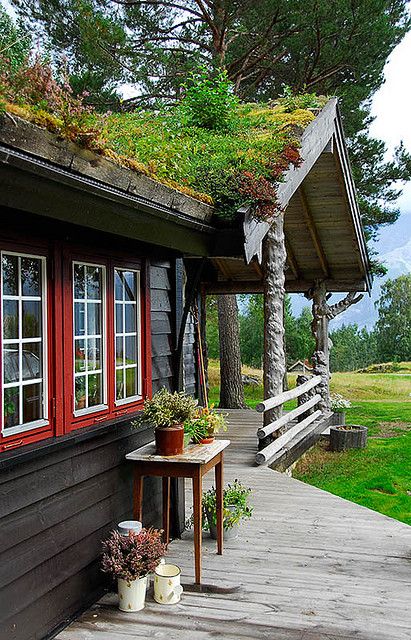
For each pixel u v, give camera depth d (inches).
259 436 262.2
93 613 134.1
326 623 131.1
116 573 133.0
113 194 105.3
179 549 174.1
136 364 162.7
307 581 152.6
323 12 410.3
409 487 304.0
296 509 211.8
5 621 109.4
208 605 138.9
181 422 151.6
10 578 110.9
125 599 135.0
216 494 170.1
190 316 320.8
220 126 248.8
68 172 91.8
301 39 429.1
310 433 343.3
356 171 485.1
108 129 149.4
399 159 498.9
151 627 128.3
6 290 112.4
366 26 422.6
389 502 279.3
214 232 162.2
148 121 224.2
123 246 153.3
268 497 225.8
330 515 205.3
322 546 176.9
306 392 378.6
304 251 402.9
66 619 128.3
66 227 128.1
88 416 137.1
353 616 134.4
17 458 109.0
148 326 166.4
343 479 316.2
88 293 139.9
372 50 436.8
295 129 249.9
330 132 298.7
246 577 154.7
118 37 397.1
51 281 124.3
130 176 108.8
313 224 373.1
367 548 175.6
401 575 156.8
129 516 156.6
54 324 124.8
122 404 152.9
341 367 1139.9
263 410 258.1
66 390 128.7
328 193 343.6
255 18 429.7
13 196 88.2
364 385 742.5
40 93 96.8
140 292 163.9
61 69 107.7
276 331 281.4
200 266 175.2
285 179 223.1
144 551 136.0
